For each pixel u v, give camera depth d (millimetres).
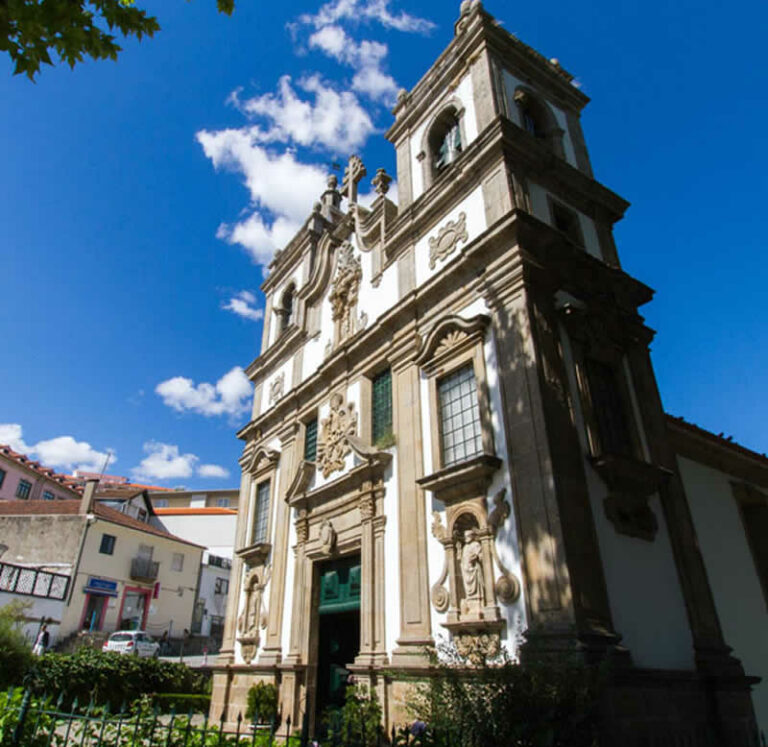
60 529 31859
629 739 7703
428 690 8078
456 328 11992
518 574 9281
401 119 16641
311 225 21734
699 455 14141
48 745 6418
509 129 12695
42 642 22078
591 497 9773
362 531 13141
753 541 14320
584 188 14023
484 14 14570
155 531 37562
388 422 14172
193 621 40594
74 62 4539
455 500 10805
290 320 22203
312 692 13742
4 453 41281
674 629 9758
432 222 14133
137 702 7195
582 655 7711
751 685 10984
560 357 10688
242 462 21078
